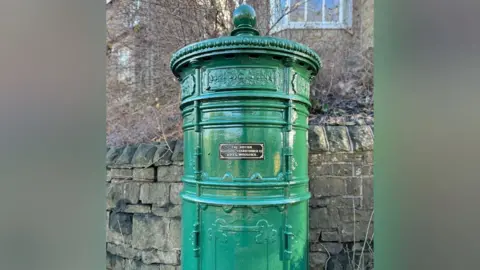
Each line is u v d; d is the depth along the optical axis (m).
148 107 2.56
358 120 2.36
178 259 2.37
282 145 1.56
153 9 2.57
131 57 2.59
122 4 2.60
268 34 2.51
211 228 1.54
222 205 1.50
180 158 2.40
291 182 1.56
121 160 2.54
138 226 2.47
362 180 2.27
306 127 1.77
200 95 1.57
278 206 1.53
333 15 2.47
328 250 2.27
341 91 2.41
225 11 2.53
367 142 2.29
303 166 1.71
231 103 1.51
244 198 1.49
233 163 1.51
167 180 2.43
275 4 2.52
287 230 1.55
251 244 1.49
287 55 1.52
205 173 1.57
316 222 2.28
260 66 1.51
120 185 2.54
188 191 1.69
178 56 1.63
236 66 1.51
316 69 1.77
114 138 2.58
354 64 2.41
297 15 2.51
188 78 1.68
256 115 1.51
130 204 2.51
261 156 1.51
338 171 2.29
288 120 1.56
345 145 2.29
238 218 1.50
